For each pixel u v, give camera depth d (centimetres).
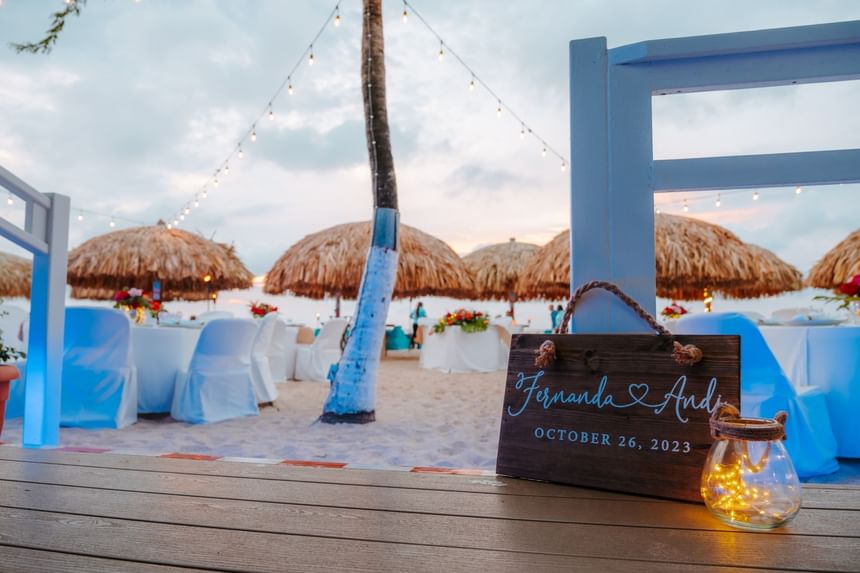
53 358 260
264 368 510
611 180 145
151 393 438
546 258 1241
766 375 252
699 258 1042
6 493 115
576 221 147
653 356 119
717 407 103
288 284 1235
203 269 1195
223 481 125
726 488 95
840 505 105
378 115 442
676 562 79
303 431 387
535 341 135
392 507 106
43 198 259
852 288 349
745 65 140
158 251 1167
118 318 402
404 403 520
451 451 324
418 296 1380
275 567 79
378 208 436
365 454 318
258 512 103
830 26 134
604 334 126
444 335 884
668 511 103
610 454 118
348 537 91
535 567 78
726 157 140
